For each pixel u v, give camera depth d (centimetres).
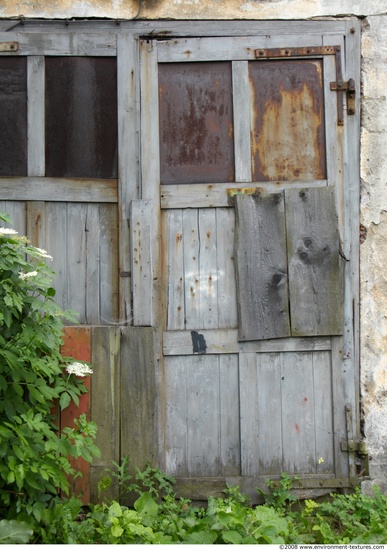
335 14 383
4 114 381
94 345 369
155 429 370
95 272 380
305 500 366
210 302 381
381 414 378
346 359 379
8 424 297
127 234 379
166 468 375
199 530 306
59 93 382
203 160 384
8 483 297
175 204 381
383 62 382
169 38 383
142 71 382
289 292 378
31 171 378
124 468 363
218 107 384
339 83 382
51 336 322
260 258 379
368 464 375
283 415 379
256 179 382
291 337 379
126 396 369
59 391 341
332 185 381
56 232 379
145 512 329
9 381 333
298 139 384
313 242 379
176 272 381
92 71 383
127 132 381
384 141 381
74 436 319
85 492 359
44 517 303
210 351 378
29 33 380
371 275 380
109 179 381
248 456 375
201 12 382
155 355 375
